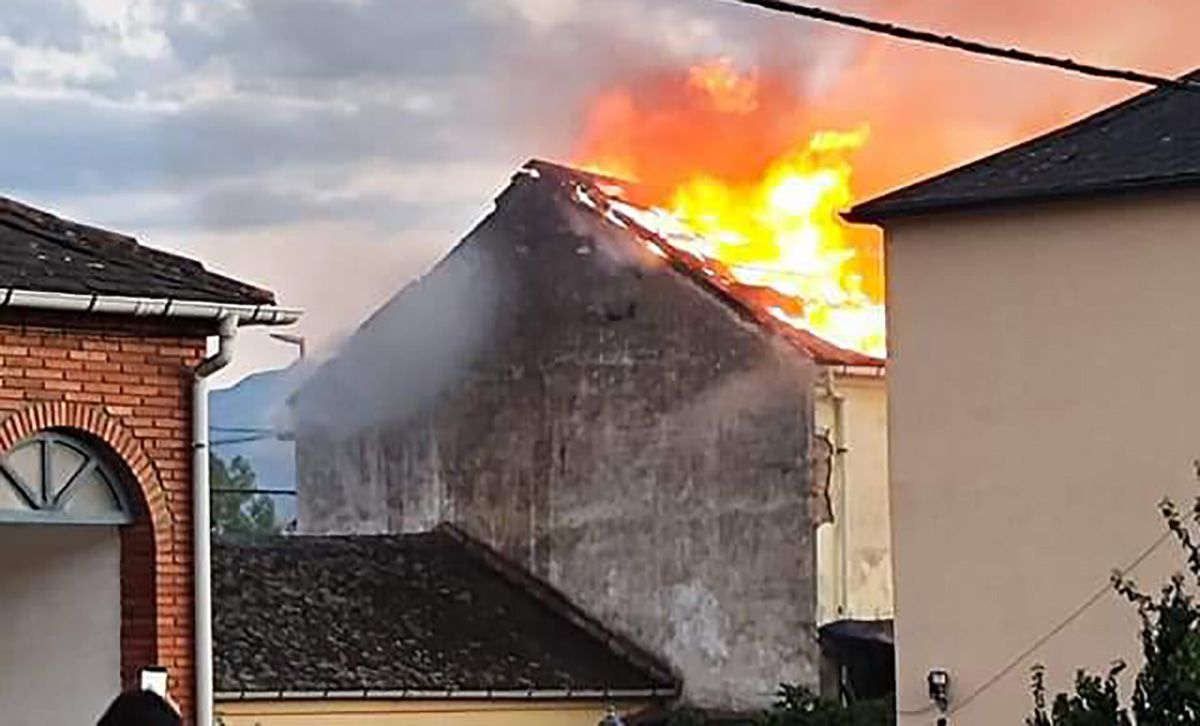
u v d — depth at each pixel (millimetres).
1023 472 23281
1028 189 22984
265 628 30328
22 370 16797
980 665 23438
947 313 23859
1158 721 12094
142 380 17438
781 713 28984
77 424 17047
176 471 17594
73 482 17172
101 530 17641
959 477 23703
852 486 32219
